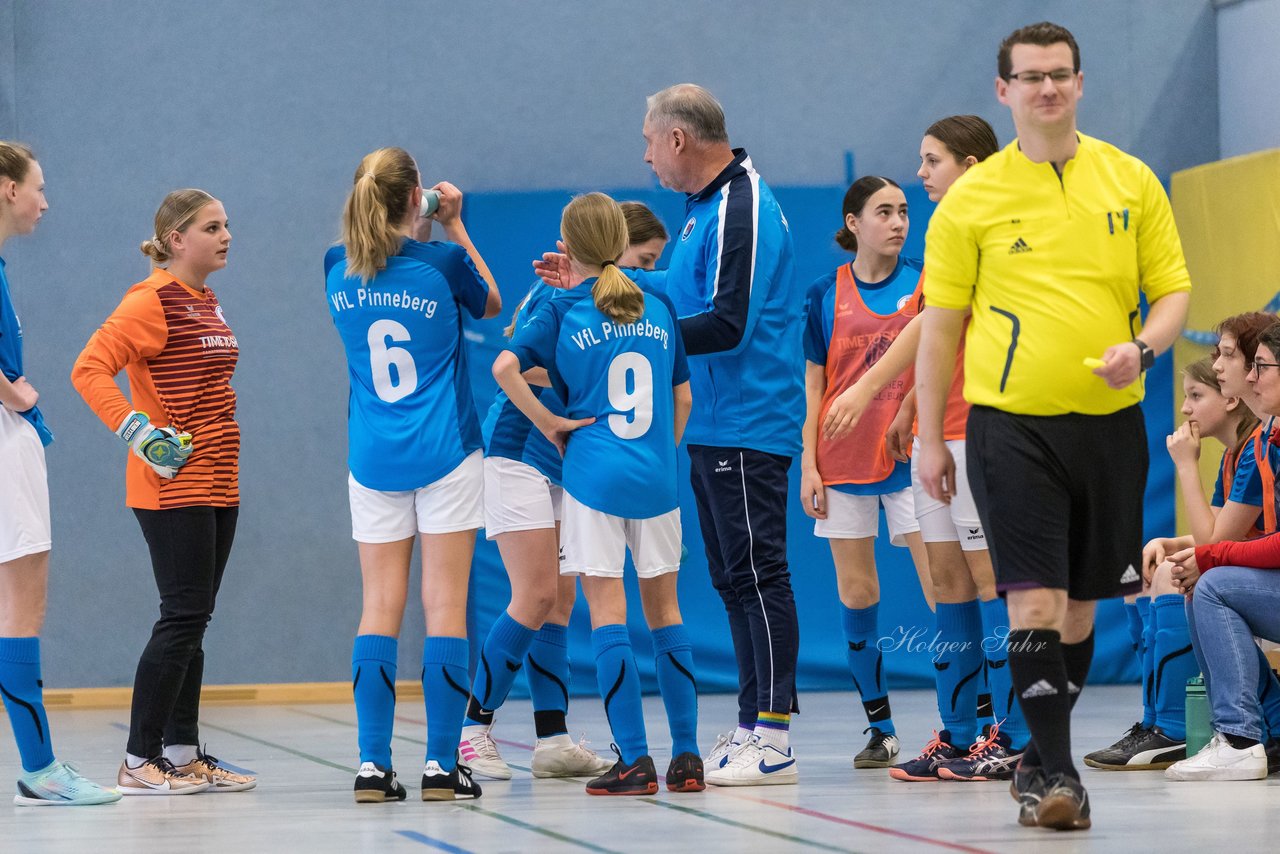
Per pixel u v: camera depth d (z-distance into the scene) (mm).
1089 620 11758
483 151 29750
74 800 13859
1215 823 11672
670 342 14344
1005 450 11039
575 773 15789
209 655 28594
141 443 14336
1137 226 11156
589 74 30000
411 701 27953
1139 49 30969
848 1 30469
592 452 13867
